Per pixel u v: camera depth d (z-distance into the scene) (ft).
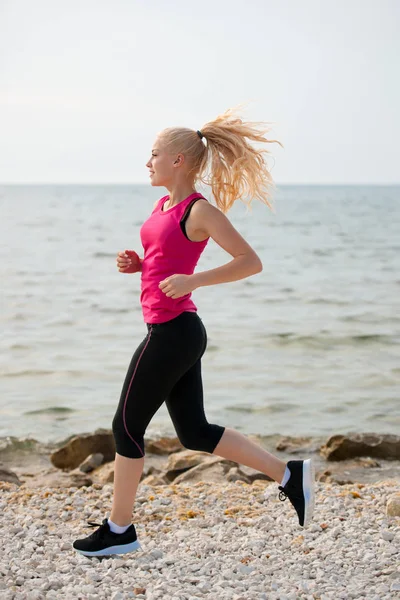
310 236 193.88
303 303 79.77
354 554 17.15
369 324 66.44
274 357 53.57
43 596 14.58
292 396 43.68
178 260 16.26
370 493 23.20
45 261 125.29
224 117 17.12
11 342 58.44
